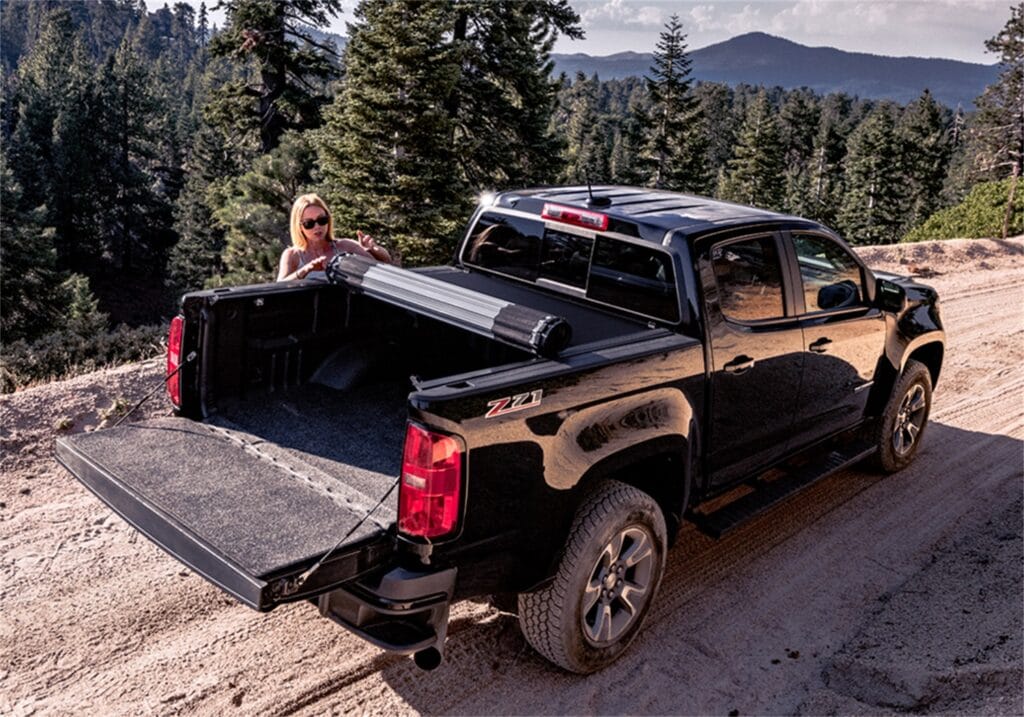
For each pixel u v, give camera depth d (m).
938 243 18.62
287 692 3.73
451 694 3.77
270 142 30.31
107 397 6.72
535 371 3.40
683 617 4.45
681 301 4.19
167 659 3.91
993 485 6.22
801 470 5.39
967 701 3.69
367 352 4.75
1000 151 53.81
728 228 4.45
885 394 6.00
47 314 37.09
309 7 28.94
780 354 4.72
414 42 19.83
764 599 4.65
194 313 4.06
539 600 3.70
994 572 4.82
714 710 3.74
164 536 3.23
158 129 90.50
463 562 3.26
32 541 4.84
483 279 5.10
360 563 3.13
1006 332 10.85
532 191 5.27
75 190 70.00
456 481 3.13
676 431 4.04
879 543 5.32
